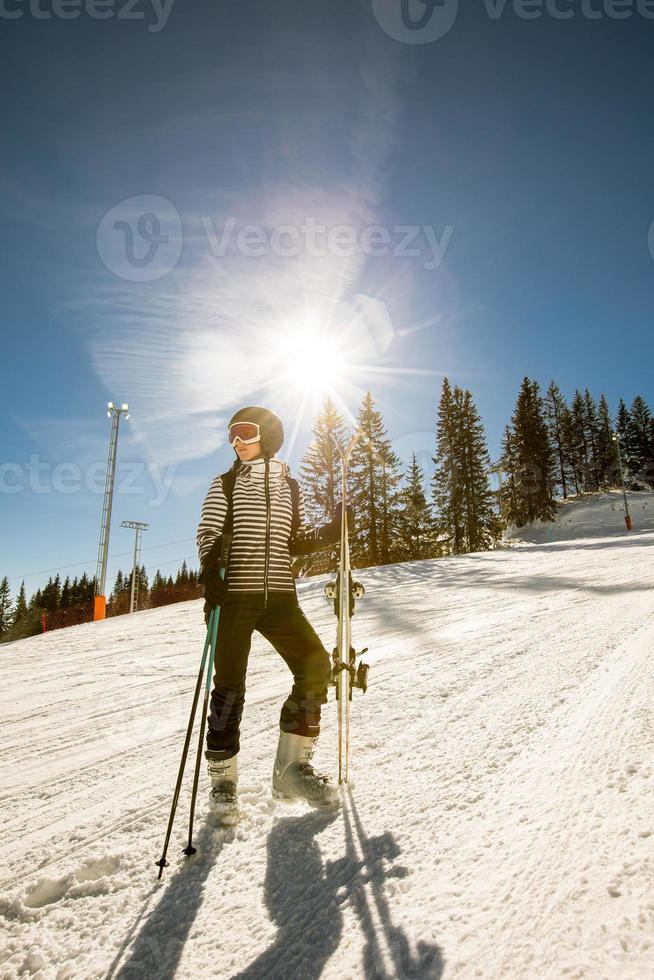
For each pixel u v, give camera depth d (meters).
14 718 3.89
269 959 1.22
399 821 1.78
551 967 1.01
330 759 2.42
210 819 2.00
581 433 60.31
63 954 1.33
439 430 39.03
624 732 2.22
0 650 7.54
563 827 1.55
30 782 2.61
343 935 1.25
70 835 2.00
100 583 19.41
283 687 4.04
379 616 7.37
